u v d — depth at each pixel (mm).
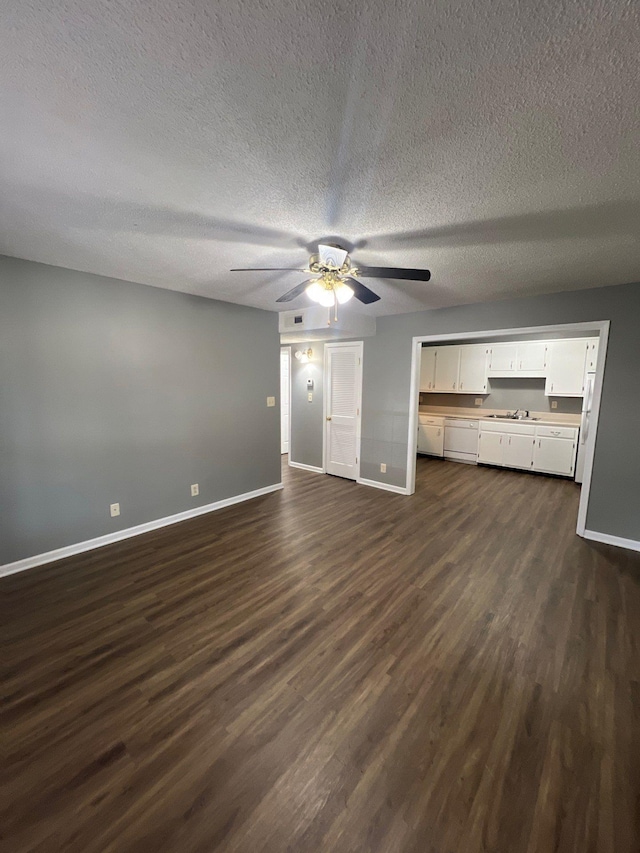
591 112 1115
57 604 2467
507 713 1691
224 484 4309
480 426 6242
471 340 6355
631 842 1214
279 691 1804
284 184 1563
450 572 2895
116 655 2025
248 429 4508
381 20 850
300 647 2094
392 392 4789
